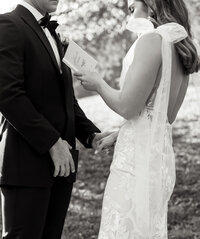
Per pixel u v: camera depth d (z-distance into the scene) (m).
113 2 7.41
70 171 3.29
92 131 3.56
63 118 3.19
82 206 6.19
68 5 7.16
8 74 2.92
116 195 3.10
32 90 3.05
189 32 3.13
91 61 3.15
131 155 3.08
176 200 6.16
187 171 7.07
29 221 3.10
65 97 3.21
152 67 2.94
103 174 7.37
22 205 3.09
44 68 3.07
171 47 3.04
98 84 3.10
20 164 3.08
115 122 10.13
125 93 2.97
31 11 3.16
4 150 3.11
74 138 3.33
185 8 3.12
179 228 5.38
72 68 3.12
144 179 3.03
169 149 3.17
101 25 7.64
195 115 9.70
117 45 9.85
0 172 3.12
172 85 3.12
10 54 2.95
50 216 3.33
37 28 3.11
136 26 3.04
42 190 3.12
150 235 3.06
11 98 2.91
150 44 2.95
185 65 3.10
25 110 2.95
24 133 2.98
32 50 3.03
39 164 3.10
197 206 5.94
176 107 3.28
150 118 3.06
